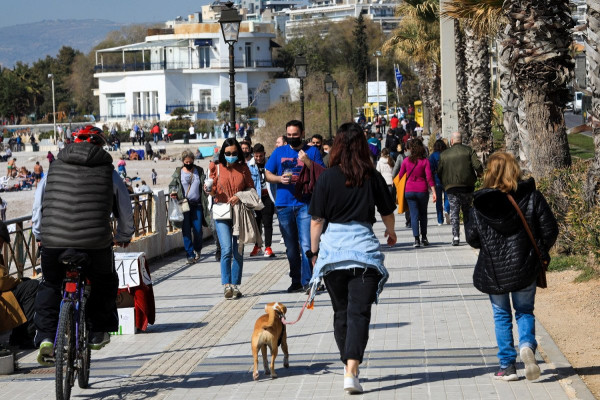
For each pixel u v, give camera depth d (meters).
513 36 14.77
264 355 7.99
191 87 121.69
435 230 20.70
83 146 7.58
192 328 10.65
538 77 14.64
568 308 10.26
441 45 26.78
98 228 7.43
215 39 121.00
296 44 146.88
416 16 44.19
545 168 14.85
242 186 12.58
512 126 21.53
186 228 17.50
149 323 10.62
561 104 14.84
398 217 25.11
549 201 13.89
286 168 12.49
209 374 8.29
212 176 12.57
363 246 7.17
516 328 9.27
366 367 8.10
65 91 168.25
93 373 8.60
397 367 8.03
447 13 17.89
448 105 26.92
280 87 123.69
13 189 66.62
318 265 7.21
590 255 12.02
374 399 7.04
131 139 99.25
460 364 8.00
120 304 10.45
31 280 10.16
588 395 6.75
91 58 158.88
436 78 50.94
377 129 74.12
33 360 9.38
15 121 159.25
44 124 141.88
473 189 17.05
